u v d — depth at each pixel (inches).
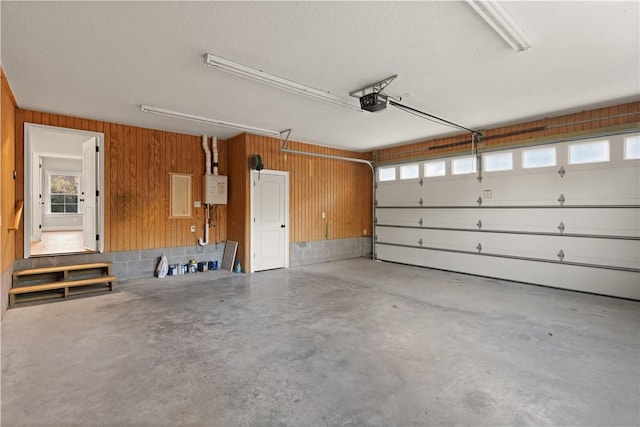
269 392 88.6
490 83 150.3
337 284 211.8
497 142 228.5
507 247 224.8
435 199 266.5
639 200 175.2
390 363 104.9
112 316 147.9
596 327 136.0
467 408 81.7
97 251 205.6
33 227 288.2
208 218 254.1
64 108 181.6
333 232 306.5
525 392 88.7
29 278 179.2
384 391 89.2
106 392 88.1
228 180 264.8
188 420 77.0
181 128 227.3
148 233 226.1
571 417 78.3
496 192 230.2
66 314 150.4
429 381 94.2
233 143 258.8
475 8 91.3
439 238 263.6
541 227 209.3
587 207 191.8
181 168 241.1
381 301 173.5
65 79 142.7
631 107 176.1
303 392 88.6
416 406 82.5
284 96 164.2
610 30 105.4
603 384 92.8
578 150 195.0
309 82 147.8
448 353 112.0
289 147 272.2
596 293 188.5
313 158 290.0
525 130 213.8
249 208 247.4
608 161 184.2
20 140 179.8
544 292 193.6
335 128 230.8
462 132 241.6
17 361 105.0
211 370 100.1
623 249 180.1
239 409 81.3
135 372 98.7
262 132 241.4
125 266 216.5
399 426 75.1
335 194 307.4
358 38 110.5
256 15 96.8
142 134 223.5
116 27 102.8
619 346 117.6
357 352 112.7
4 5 90.4
